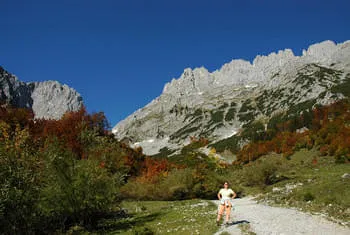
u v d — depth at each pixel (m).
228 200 21.19
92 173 25.97
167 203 44.59
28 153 21.36
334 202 26.12
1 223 18.89
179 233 19.89
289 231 17.58
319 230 17.50
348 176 38.38
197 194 55.97
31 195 20.55
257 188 63.53
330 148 101.31
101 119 63.97
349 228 17.56
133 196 52.94
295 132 159.88
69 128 52.50
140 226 24.91
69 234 23.44
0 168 18.95
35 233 22.47
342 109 164.50
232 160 173.50
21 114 53.03
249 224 20.30
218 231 19.09
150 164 74.62
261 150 144.88
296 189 39.72
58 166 24.48
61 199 24.28
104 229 25.55
